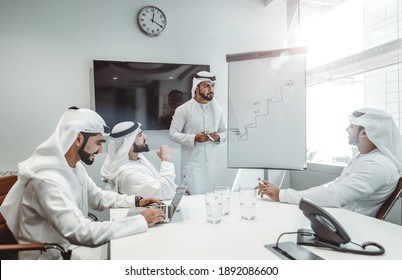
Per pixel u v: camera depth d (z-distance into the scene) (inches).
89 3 114.2
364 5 100.7
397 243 40.8
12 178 63.4
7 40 106.6
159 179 71.9
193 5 126.4
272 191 66.9
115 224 46.2
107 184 76.5
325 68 117.1
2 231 54.7
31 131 109.9
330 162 116.9
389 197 64.2
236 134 89.8
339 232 39.1
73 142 51.6
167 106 121.6
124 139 72.9
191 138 104.3
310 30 127.6
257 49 136.1
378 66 94.2
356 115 71.5
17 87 108.0
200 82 109.0
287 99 85.3
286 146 84.7
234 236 44.6
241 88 90.0
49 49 110.7
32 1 108.5
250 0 134.5
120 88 115.6
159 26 120.8
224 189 61.6
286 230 47.1
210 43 129.1
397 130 67.6
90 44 114.7
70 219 44.9
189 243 42.0
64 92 112.7
